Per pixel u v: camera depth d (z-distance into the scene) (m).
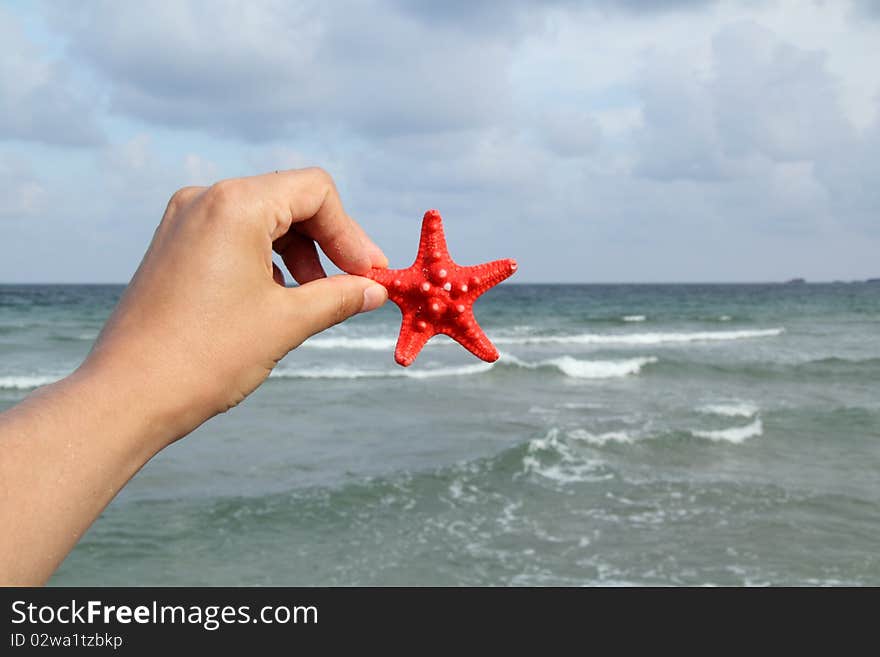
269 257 1.28
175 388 1.10
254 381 1.22
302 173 1.41
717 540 8.52
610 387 20.88
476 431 14.51
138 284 1.18
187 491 10.36
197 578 7.52
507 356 28.27
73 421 0.97
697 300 83.69
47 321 40.97
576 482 10.86
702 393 19.89
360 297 1.46
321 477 11.10
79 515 0.94
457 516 9.42
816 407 17.30
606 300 83.12
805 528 8.92
